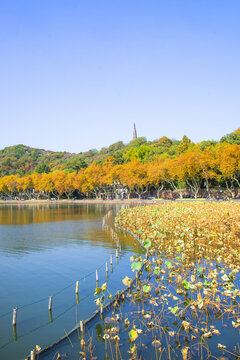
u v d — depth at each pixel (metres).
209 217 23.66
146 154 109.69
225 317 9.13
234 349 7.48
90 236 24.16
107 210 54.88
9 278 13.41
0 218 41.44
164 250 17.30
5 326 9.07
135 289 11.46
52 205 78.06
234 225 20.48
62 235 25.00
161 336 8.20
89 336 8.32
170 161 68.81
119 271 14.03
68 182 97.12
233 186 60.12
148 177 74.19
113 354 7.42
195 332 8.27
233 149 53.34
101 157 142.00
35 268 14.91
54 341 8.18
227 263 13.84
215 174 59.12
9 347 7.88
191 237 18.47
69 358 7.29
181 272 12.83
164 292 11.09
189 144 85.00
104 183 89.06
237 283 11.53
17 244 21.09
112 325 8.84
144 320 9.05
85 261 16.06
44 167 141.62
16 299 11.05
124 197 95.44
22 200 112.81
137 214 30.03
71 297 11.16
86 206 68.75
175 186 79.38
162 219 25.08
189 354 7.34
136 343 7.93
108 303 10.21
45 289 12.02
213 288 10.21
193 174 61.12
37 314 9.81
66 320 9.36
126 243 20.66
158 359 7.18
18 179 110.81
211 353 7.36
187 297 10.46
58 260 16.41
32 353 6.87
